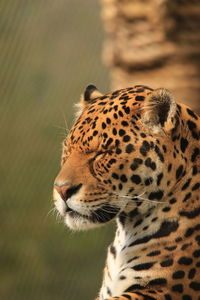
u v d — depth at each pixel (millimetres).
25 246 29109
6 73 28344
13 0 28125
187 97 19781
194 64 19625
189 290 12031
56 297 29234
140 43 19766
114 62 20453
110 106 12352
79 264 29359
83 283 29359
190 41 19484
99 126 12211
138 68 19969
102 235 29297
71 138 12477
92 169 12172
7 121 28438
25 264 29250
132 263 12422
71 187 12156
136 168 12008
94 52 29266
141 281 12250
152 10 19375
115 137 12078
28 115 28609
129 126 12078
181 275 12062
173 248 12156
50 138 28562
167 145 12000
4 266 29047
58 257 29266
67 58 29031
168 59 19625
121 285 12469
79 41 29250
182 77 19719
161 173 12008
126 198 12164
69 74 28953
